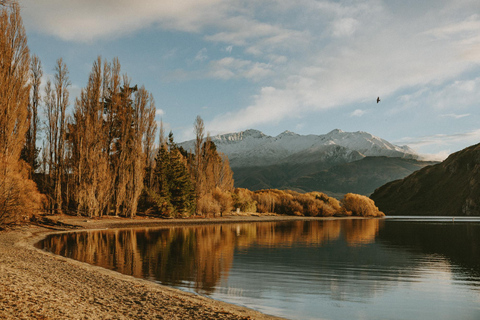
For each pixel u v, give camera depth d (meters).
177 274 22.73
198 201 83.75
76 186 55.47
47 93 54.88
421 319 15.76
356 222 106.00
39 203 48.22
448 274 26.16
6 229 38.25
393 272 26.53
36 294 11.52
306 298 18.31
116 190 62.66
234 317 12.84
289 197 129.12
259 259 30.30
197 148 84.75
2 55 39.38
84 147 55.03
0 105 38.91
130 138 62.91
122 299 13.75
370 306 17.38
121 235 44.84
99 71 56.47
